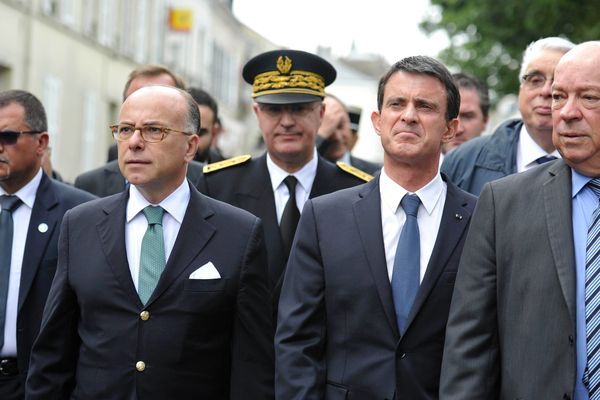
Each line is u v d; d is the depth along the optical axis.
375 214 5.71
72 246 5.82
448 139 5.86
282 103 7.34
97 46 33.12
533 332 5.05
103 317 5.63
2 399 6.57
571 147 5.04
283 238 7.25
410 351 5.49
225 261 5.75
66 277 5.76
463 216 5.75
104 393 5.54
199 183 7.55
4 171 6.82
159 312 5.59
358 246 5.65
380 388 5.46
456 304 5.36
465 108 9.38
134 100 5.70
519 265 5.16
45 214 6.85
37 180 7.00
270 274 7.16
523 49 23.09
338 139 9.69
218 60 55.75
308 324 5.67
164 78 8.77
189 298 5.62
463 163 7.50
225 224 5.88
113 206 5.86
